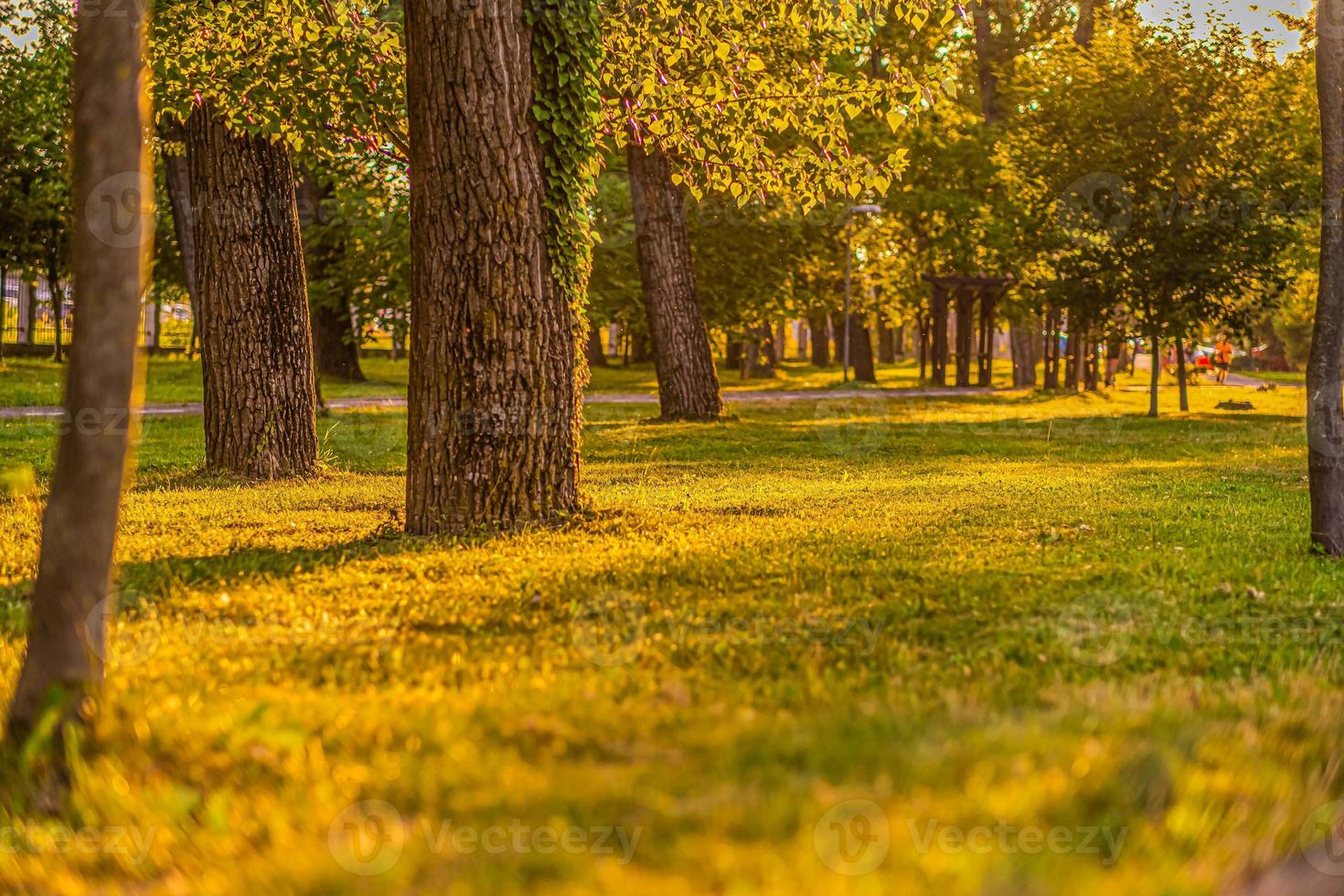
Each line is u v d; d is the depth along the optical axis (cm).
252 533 1010
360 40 1402
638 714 455
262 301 1510
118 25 433
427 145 964
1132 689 504
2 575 798
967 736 411
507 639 602
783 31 1675
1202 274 3094
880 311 5000
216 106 1465
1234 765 396
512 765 397
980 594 720
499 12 952
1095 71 3159
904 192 4109
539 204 987
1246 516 1170
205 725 439
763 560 833
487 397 977
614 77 1384
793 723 436
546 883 316
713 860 316
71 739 423
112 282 439
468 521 977
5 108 3778
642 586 738
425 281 977
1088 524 1086
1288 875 331
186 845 362
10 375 3531
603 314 3525
